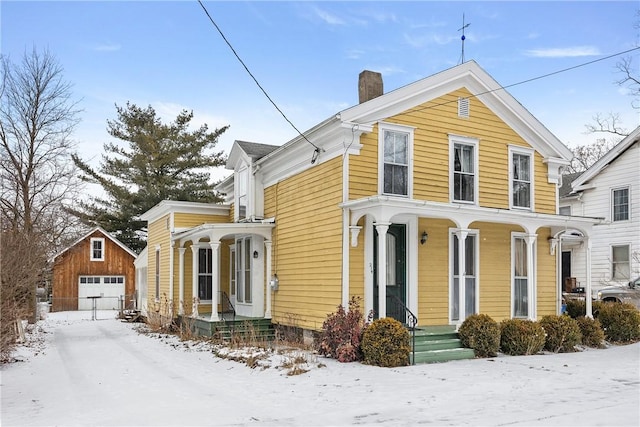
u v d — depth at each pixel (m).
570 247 26.05
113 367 12.47
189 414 7.79
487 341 12.84
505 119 15.89
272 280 16.67
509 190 15.73
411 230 14.18
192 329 18.61
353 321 12.22
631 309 15.91
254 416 7.63
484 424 6.99
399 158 14.12
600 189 24.83
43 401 8.98
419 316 14.11
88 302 35.81
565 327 13.83
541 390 9.14
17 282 14.32
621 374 10.59
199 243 21.08
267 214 17.78
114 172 38.47
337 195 13.55
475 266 15.12
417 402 8.32
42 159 26.47
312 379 10.23
